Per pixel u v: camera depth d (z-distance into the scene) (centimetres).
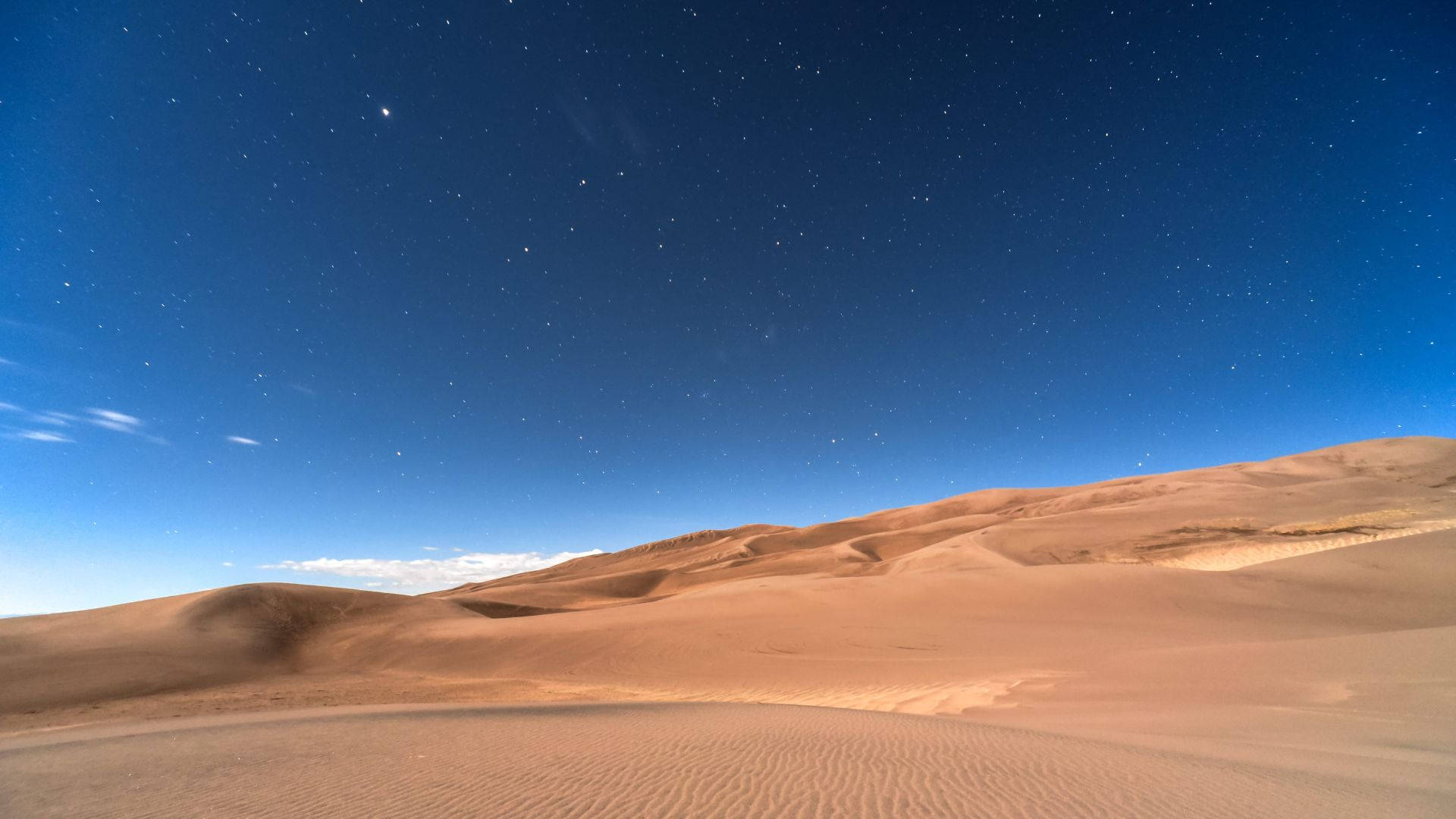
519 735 874
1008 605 2625
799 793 573
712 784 605
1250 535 4266
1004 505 10006
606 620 3247
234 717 1316
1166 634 2077
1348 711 1043
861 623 2577
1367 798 557
